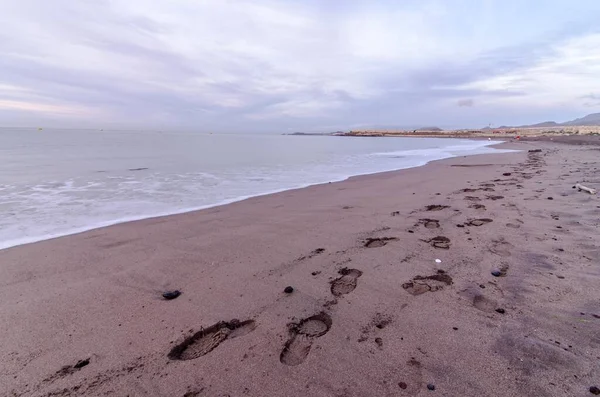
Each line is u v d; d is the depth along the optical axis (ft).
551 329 6.87
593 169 30.60
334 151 78.54
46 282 9.48
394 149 87.81
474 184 25.72
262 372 5.94
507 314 7.52
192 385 5.65
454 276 9.57
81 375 5.90
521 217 14.92
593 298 7.89
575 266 9.60
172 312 7.90
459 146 101.40
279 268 10.40
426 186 25.71
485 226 14.08
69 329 7.25
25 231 14.38
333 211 17.84
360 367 6.01
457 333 6.90
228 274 9.98
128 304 8.28
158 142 123.34
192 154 63.00
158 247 12.34
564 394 5.24
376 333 7.02
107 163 43.45
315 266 10.53
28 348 6.64
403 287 9.05
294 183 28.89
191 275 9.93
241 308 8.07
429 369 5.90
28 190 23.95
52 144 98.37
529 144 95.50
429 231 13.85
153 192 23.99
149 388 5.59
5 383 5.73
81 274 10.02
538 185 23.03
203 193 23.79
